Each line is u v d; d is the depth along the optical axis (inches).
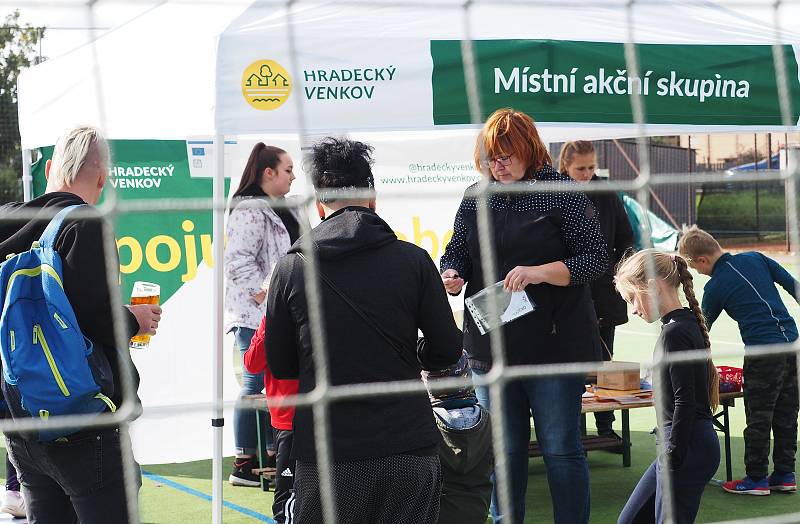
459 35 162.2
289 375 115.3
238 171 259.9
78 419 82.1
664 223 740.7
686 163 808.9
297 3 160.4
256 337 159.2
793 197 104.2
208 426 243.0
